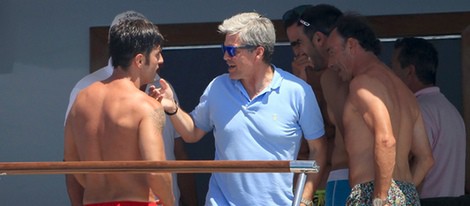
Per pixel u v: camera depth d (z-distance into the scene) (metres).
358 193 18.81
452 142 23.42
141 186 17.53
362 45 19.62
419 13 25.83
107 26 26.27
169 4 26.20
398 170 19.12
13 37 26.45
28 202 26.27
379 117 18.38
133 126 17.30
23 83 26.44
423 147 20.14
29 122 26.39
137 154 17.39
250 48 18.48
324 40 21.48
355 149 18.98
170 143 22.17
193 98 29.28
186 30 26.14
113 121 17.44
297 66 21.91
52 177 26.30
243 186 18.61
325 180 21.58
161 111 17.62
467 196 21.70
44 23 26.44
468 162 25.50
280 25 25.97
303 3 26.03
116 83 17.81
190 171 15.22
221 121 18.88
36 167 15.62
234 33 18.50
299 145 19.14
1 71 26.44
